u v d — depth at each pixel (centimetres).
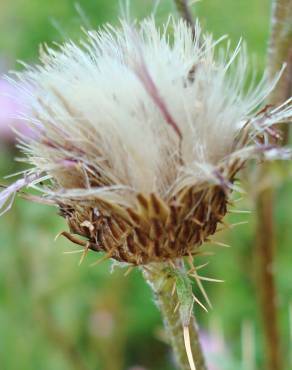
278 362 17
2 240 23
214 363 17
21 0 23
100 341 24
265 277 17
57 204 11
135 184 10
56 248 23
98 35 11
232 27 19
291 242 23
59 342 23
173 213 10
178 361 12
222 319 22
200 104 10
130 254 10
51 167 10
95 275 24
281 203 23
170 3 14
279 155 10
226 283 23
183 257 11
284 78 14
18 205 23
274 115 11
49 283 23
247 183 16
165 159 10
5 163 22
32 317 23
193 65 10
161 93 10
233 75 12
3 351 23
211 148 10
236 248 23
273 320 17
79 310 24
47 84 10
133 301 24
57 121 10
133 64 10
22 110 12
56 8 22
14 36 23
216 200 10
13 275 23
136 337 24
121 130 10
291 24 14
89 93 10
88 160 10
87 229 11
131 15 16
